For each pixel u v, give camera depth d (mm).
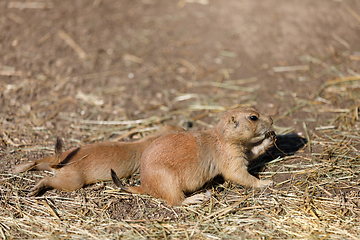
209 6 24062
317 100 16656
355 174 12008
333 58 19188
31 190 11938
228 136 11547
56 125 15766
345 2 22141
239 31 21734
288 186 11828
